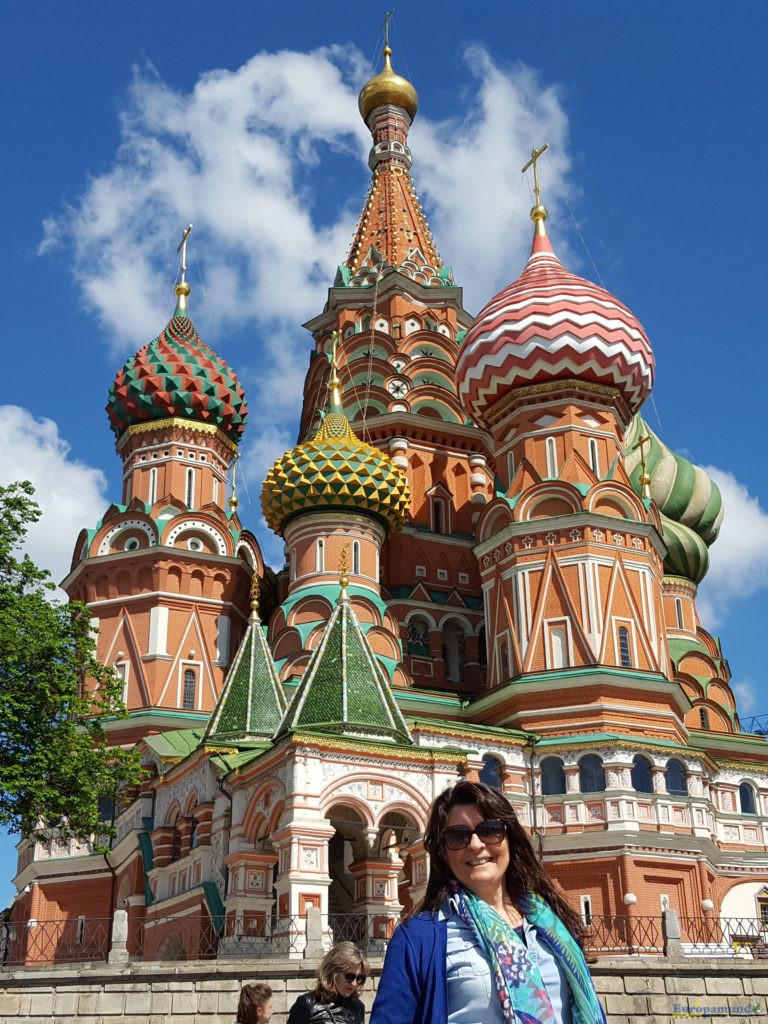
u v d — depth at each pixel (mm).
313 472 44562
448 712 44406
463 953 5059
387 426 52281
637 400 48156
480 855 5332
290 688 41344
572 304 46375
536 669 42625
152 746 39312
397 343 55562
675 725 42719
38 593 29297
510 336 46531
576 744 40188
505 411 47625
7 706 27125
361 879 30266
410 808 30391
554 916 5340
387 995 4961
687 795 40406
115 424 51156
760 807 45062
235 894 30078
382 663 43312
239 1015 10047
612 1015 19969
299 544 45062
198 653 46156
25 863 46000
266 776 30453
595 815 39219
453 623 49781
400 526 46500
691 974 20406
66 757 28062
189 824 35500
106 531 48062
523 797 39906
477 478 52875
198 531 48062
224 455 51469
